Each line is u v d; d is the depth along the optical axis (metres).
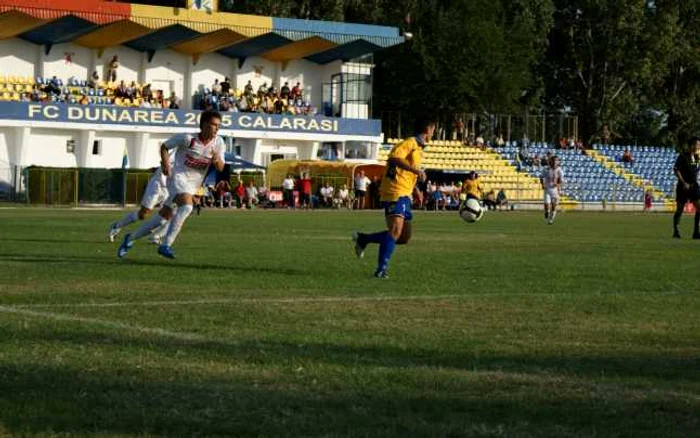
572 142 107.75
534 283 20.75
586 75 125.81
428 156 98.62
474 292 18.80
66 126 82.12
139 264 23.00
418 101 111.00
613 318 15.77
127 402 9.34
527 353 12.48
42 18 80.81
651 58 121.31
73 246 28.41
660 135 131.75
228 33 87.00
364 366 11.25
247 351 11.90
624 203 100.56
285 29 91.25
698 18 125.06
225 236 35.66
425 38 109.94
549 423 9.06
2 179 74.62
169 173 22.73
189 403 9.38
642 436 8.72
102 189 74.69
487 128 110.50
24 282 18.89
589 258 28.41
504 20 113.12
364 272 22.28
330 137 92.38
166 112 86.06
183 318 14.56
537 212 82.69
